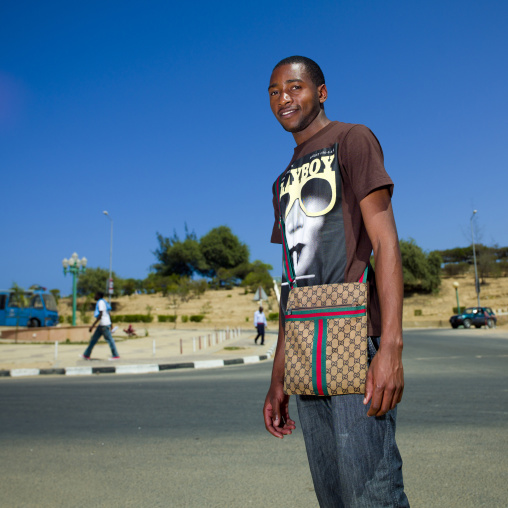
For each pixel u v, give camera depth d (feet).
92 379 36.73
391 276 4.76
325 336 4.98
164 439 16.96
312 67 6.13
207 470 13.48
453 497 10.97
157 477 12.96
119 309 207.51
